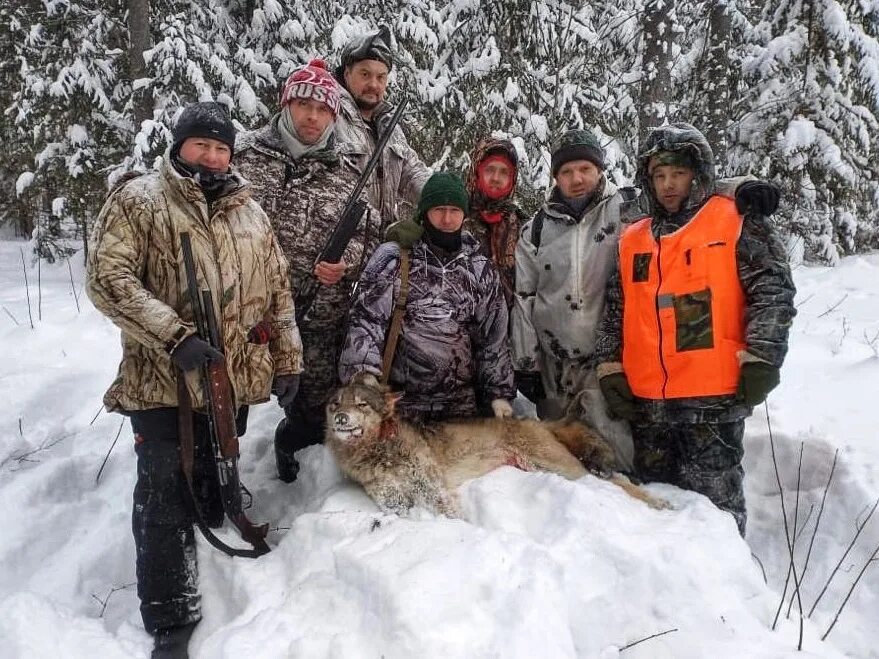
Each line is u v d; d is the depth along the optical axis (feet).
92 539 11.79
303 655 7.93
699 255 10.80
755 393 10.42
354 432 10.67
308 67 12.21
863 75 35.70
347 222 12.00
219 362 9.28
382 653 7.82
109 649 8.80
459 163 27.12
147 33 33.83
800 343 22.31
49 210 44.24
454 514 10.85
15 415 15.74
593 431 12.83
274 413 16.67
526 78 27.17
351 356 11.78
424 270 12.14
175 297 9.21
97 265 8.73
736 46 39.96
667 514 10.87
